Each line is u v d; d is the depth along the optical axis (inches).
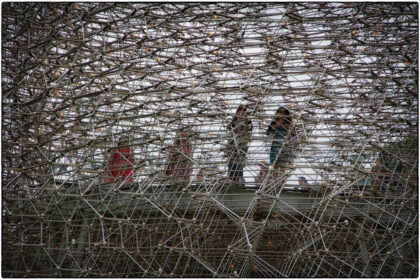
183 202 476.7
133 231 501.0
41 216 470.0
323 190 475.8
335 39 500.7
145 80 521.7
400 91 525.3
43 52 527.2
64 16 528.4
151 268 487.5
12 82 522.3
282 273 490.9
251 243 456.4
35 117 518.0
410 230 483.8
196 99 494.0
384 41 533.6
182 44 503.5
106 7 502.9
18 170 481.1
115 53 552.7
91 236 488.4
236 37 507.5
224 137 472.4
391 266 482.9
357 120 515.8
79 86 511.5
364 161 484.1
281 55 505.4
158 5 519.8
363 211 471.8
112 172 500.4
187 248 451.5
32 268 513.3
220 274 456.1
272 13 513.7
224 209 465.7
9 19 565.6
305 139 470.3
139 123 517.7
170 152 477.7
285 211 471.8
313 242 443.8
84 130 477.4
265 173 475.2
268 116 469.7
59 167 518.6
